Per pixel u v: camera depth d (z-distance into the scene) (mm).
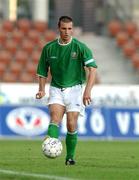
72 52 27828
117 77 91938
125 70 93062
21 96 71500
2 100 71250
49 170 26922
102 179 23797
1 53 91375
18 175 24859
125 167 29531
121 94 73000
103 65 93000
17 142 55094
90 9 101812
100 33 100875
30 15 99250
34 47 93875
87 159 34625
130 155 38938
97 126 63625
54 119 27812
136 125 64438
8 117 63000
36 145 49969
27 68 90375
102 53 94438
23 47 93188
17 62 90938
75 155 38312
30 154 38375
